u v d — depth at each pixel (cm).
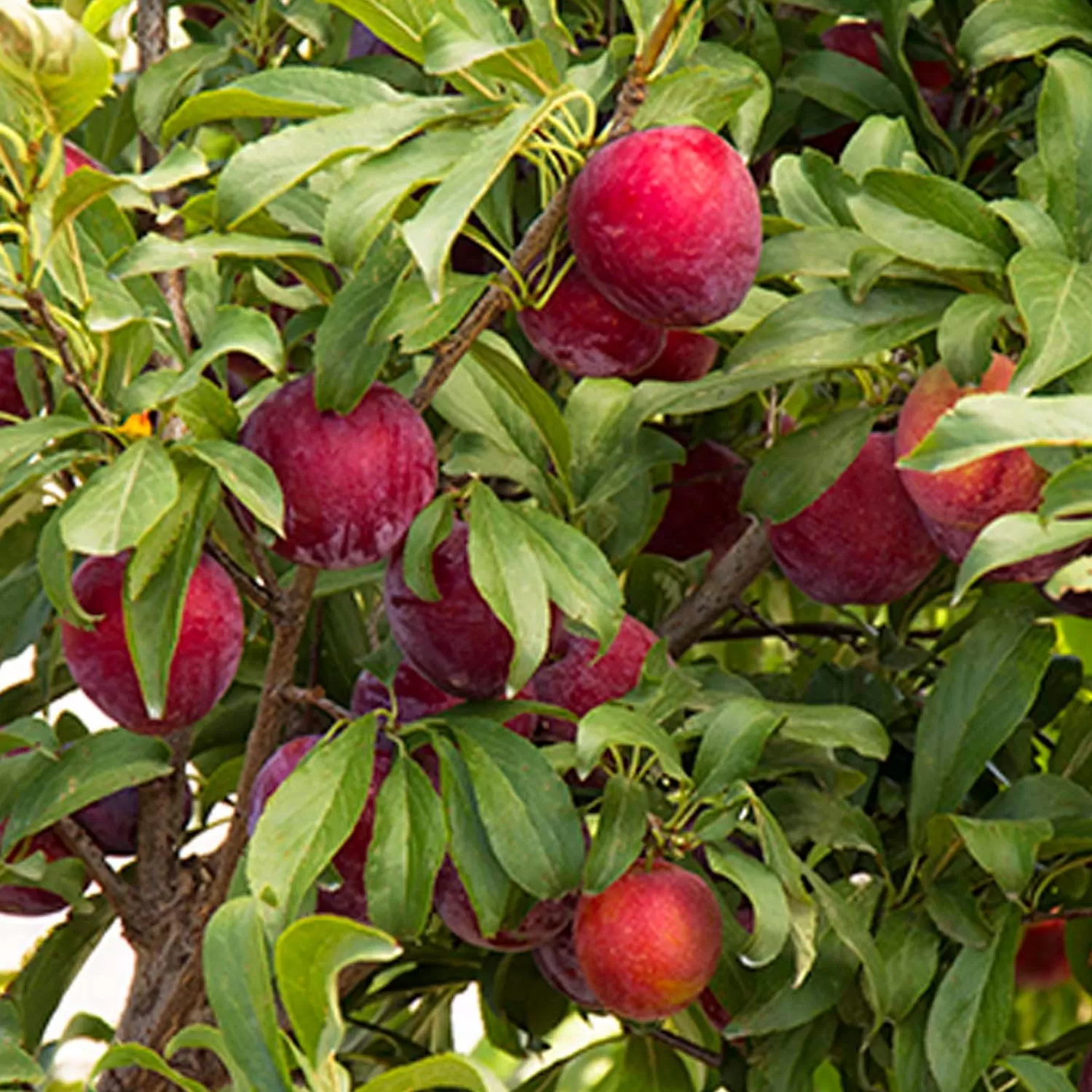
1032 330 259
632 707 317
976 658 340
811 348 300
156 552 266
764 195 389
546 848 286
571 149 274
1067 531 248
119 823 361
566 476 326
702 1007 365
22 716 399
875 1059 366
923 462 234
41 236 274
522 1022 411
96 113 424
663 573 407
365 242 255
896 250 289
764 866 288
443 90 398
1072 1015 499
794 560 353
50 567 265
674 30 271
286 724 390
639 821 292
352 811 276
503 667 300
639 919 298
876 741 314
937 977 337
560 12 413
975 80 409
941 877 334
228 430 279
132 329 289
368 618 422
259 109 270
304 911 292
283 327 393
